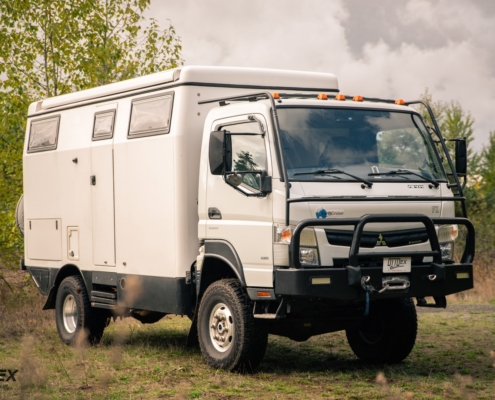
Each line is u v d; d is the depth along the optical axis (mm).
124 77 18641
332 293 7453
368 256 7582
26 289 17578
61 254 11375
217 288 8398
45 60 18016
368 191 7848
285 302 7672
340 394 7219
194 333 9062
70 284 11031
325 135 8047
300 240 7512
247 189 8047
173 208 8969
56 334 11828
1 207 17453
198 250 8953
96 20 18172
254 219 7949
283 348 10344
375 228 7750
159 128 9242
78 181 10914
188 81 9016
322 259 7566
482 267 20219
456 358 9375
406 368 8734
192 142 8945
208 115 8781
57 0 17922
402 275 7742
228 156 7938
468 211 24062
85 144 10789
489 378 8062
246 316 8078
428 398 6977
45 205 11789
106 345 10812
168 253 9070
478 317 13555
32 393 7320
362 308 8719
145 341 11062
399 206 7898
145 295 9516
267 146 7863
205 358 8523
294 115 8023
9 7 17469
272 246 7711
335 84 10211
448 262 8156
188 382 7883
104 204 10328
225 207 8328
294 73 9859
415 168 8289
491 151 38156
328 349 10281
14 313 13570
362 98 8555
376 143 8242
